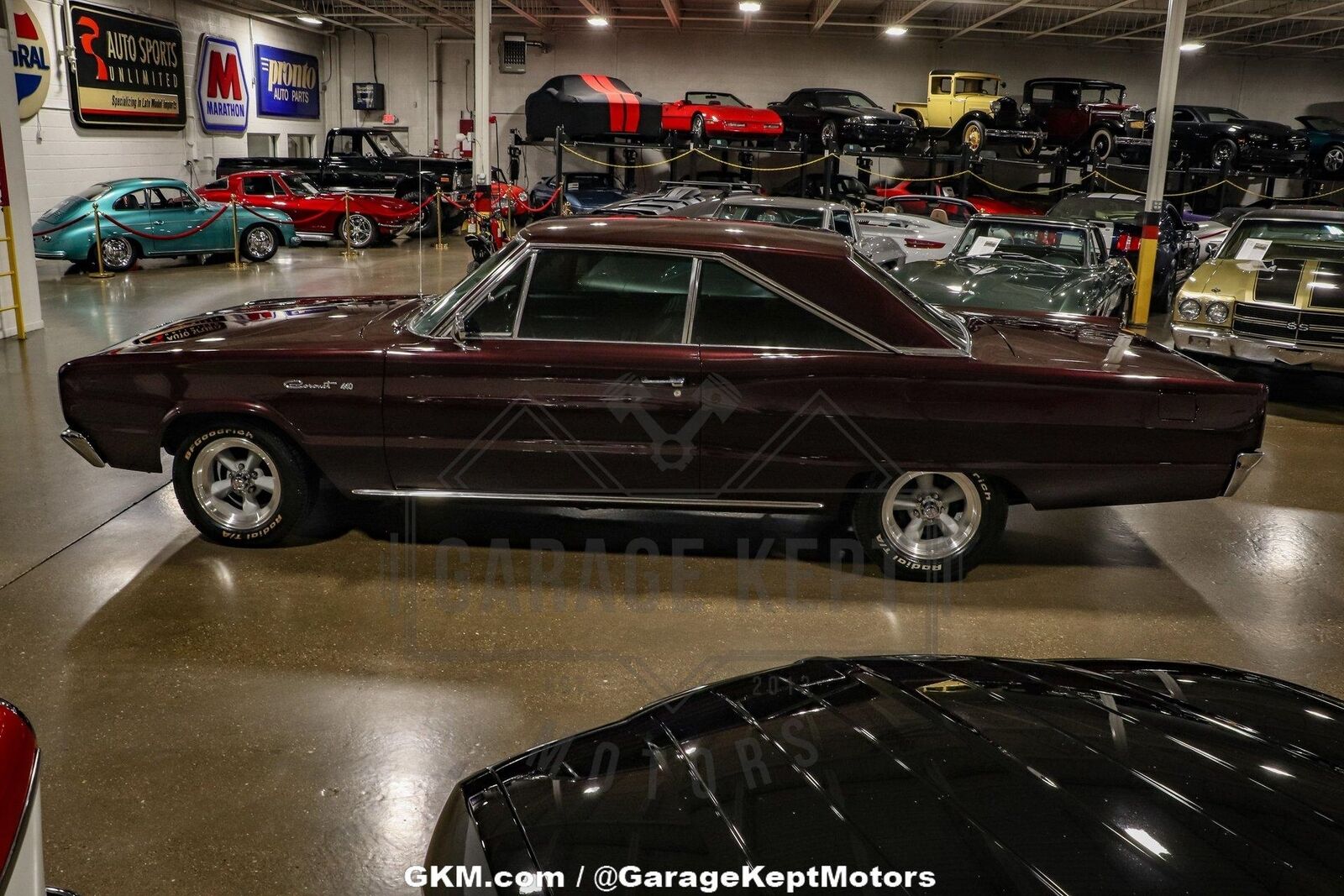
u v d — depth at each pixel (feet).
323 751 9.91
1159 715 5.51
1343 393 29.48
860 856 4.14
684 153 74.33
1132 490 13.91
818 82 93.45
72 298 41.14
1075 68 93.15
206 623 12.67
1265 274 27.37
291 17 82.69
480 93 44.24
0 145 30.89
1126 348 15.25
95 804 9.00
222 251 55.06
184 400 14.42
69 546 15.17
